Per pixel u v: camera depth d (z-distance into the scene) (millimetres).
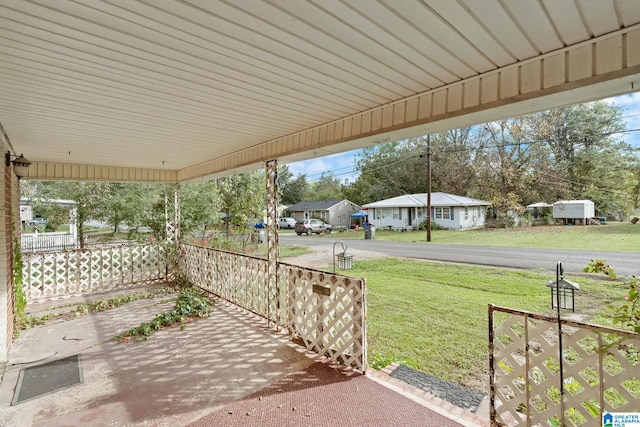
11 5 1387
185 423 2246
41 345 3639
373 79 2328
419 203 21406
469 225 21781
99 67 2059
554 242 12633
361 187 31406
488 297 5758
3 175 3252
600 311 4648
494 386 2131
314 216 30000
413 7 1471
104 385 2762
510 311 2062
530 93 2012
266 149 4371
